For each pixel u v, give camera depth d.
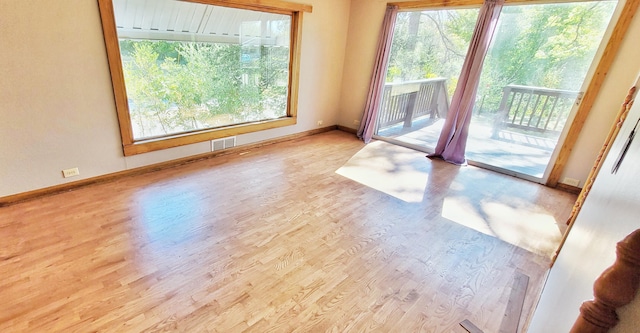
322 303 1.69
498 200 3.00
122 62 2.80
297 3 3.89
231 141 3.88
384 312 1.66
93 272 1.80
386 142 4.73
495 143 3.77
